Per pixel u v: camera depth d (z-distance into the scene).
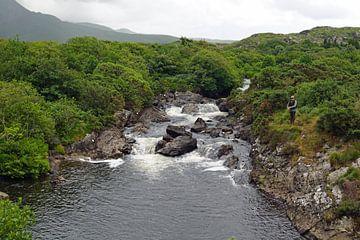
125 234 35.34
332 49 145.75
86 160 55.53
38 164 48.34
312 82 68.88
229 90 107.88
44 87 68.06
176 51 129.88
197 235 35.31
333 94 55.72
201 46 158.38
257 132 58.19
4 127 49.56
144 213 39.41
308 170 40.91
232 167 52.16
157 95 94.56
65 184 46.53
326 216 34.19
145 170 51.81
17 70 68.94
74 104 65.88
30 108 53.19
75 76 71.75
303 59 113.25
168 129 63.16
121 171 51.31
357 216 32.41
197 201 42.12
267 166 47.19
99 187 45.81
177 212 39.59
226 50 175.50
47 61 70.25
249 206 40.88
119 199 42.59
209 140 63.31
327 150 41.75
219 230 36.09
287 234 35.25
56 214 38.84
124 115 72.62
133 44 130.62
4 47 81.69
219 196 43.34
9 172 46.69
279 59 138.62
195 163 54.69
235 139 63.59
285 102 61.12
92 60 90.50
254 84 83.44
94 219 38.03
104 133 63.09
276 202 41.72
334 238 32.41
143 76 96.50
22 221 22.86
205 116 81.81
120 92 78.25
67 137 58.78
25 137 51.34
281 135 48.75
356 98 53.94
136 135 66.75
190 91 100.69
